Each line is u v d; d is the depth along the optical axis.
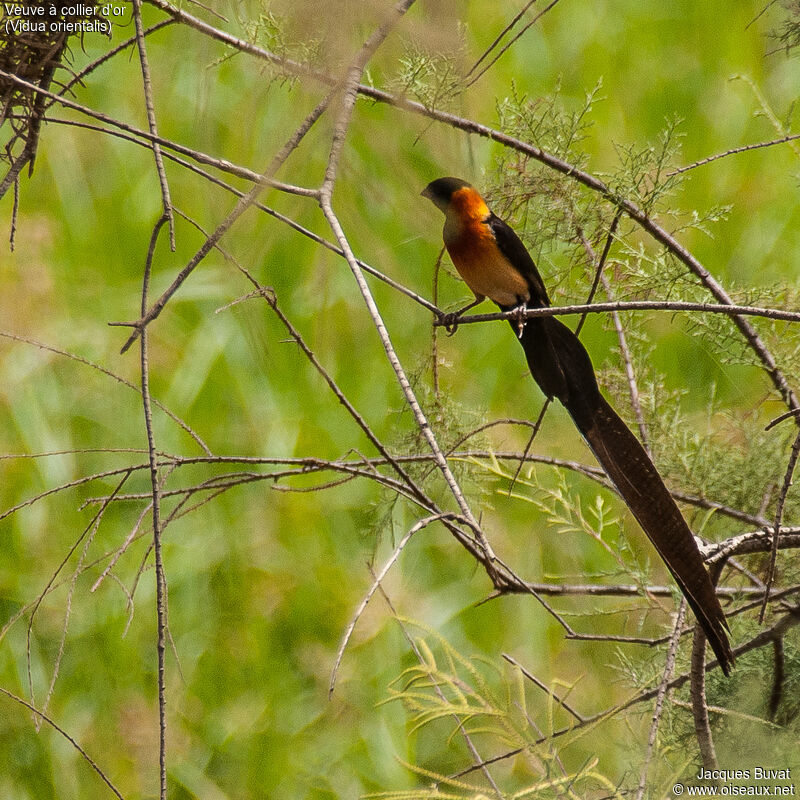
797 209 10.21
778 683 4.57
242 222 3.73
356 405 9.01
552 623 8.12
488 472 6.14
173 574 8.29
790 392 5.49
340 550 8.67
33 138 4.28
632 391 5.64
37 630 7.89
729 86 10.90
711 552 4.15
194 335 9.16
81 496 8.58
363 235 3.79
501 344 9.35
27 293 9.10
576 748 4.64
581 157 5.37
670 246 5.37
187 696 7.91
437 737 7.72
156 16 9.68
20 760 7.43
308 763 7.66
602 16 11.41
